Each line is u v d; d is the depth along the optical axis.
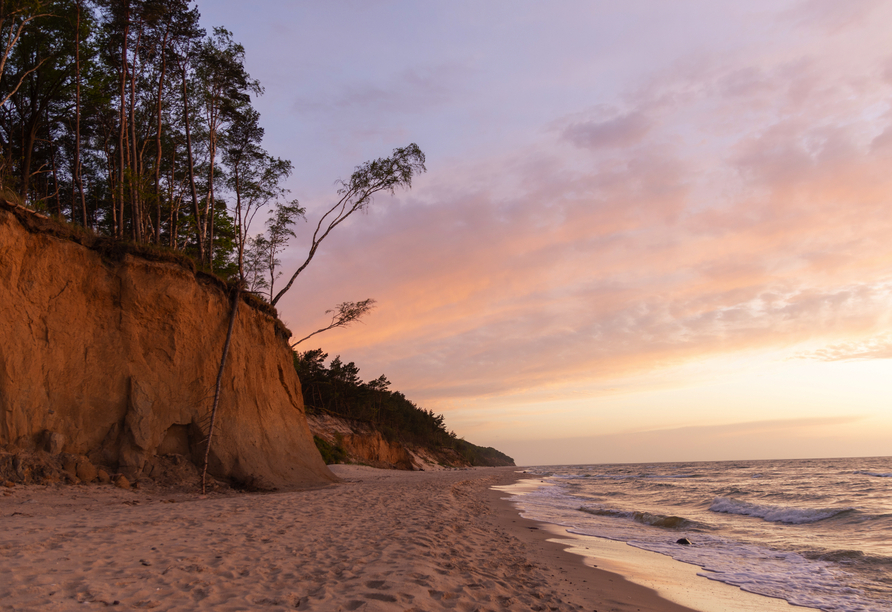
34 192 23.75
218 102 24.17
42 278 14.14
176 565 6.06
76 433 14.27
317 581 5.90
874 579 9.09
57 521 8.79
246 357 20.38
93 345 15.16
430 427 106.81
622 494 29.45
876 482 36.03
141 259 16.64
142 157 23.30
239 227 26.31
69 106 23.12
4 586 4.77
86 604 4.49
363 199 27.48
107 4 19.69
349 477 33.03
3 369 12.88
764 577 9.23
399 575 6.27
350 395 71.31
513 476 60.41
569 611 6.13
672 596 7.73
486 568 7.88
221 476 16.91
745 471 63.94
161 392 16.28
